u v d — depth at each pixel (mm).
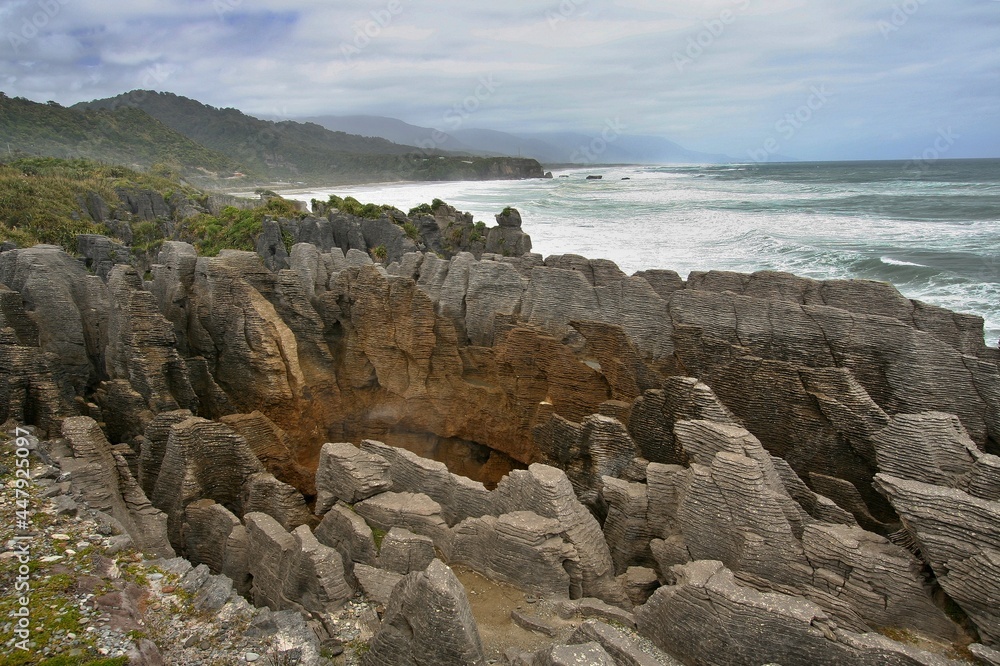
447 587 10805
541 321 23000
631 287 21547
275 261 46906
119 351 19531
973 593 11234
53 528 13719
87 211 61312
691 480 13727
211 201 70188
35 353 17578
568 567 13820
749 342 19344
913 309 18953
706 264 54500
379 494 15852
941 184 136875
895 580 11781
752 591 11203
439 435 24031
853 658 10281
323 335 24359
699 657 11266
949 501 11781
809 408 17031
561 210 99625
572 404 21750
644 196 124500
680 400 16625
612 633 11102
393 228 52062
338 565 13492
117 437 18984
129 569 13188
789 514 13211
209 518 16031
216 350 22172
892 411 17328
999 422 16062
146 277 31516
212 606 12727
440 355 23719
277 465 19984
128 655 10891
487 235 54906
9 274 20531
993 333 34062
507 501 14961
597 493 17141
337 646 12289
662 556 14070
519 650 11734
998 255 55250
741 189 140375
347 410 24172
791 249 59531
